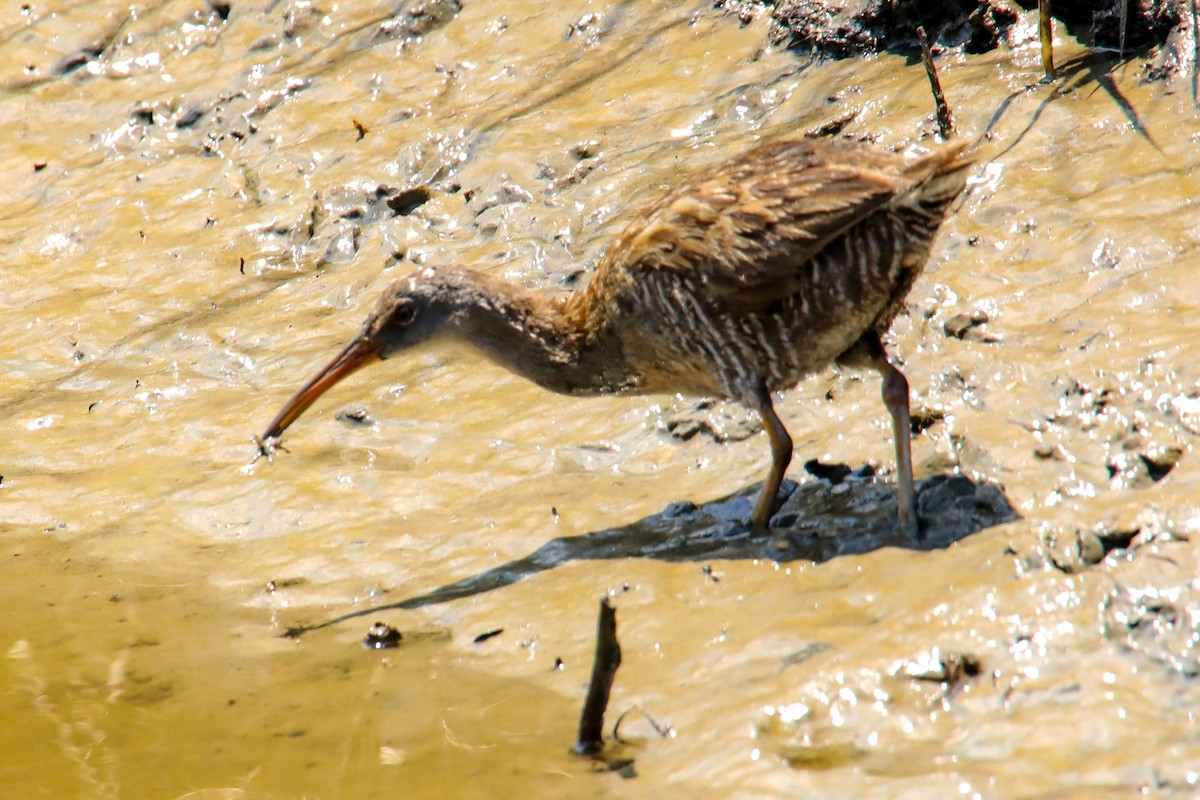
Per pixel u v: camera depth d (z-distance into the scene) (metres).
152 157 17.31
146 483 12.31
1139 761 7.00
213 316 14.63
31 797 8.60
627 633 9.08
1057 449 9.62
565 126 15.60
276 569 10.88
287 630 10.12
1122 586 8.09
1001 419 10.10
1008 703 7.59
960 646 8.00
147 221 16.28
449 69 17.16
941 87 13.82
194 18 19.06
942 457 10.00
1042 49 13.49
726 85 15.44
